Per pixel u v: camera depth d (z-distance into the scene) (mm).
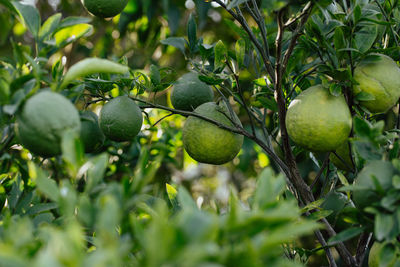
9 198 1742
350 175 2188
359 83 1669
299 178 1895
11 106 1316
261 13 2100
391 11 1904
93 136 1901
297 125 1680
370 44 1721
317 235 1898
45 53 1549
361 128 1416
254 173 4336
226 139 2008
